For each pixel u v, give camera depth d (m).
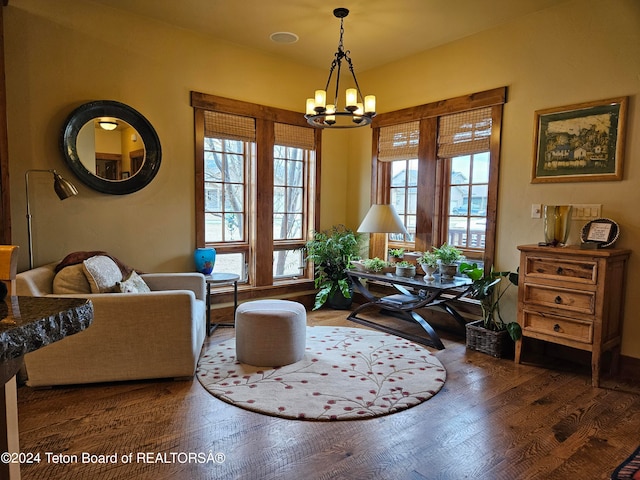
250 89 4.38
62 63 3.30
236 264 4.57
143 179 3.71
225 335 3.87
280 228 4.90
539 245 3.26
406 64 4.54
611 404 2.61
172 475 1.86
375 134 4.95
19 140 3.15
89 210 3.50
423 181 4.42
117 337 2.70
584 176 3.23
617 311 3.01
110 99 3.54
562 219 3.16
